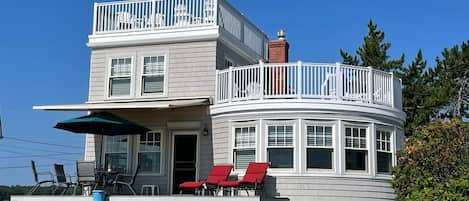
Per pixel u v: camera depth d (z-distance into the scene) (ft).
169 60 66.80
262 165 57.98
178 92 65.82
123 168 66.80
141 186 65.72
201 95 64.85
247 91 61.67
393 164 62.39
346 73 61.00
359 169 60.18
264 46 82.17
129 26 68.74
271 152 59.77
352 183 59.26
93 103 66.08
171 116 65.87
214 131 63.41
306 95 59.82
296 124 59.41
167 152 65.51
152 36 67.46
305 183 58.54
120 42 68.39
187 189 63.31
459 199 53.88
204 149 63.67
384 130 62.39
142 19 68.39
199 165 63.52
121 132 64.28
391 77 64.39
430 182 56.49
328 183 58.75
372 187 60.13
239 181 57.00
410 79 93.15
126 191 65.92
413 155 58.13
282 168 59.21
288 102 59.67
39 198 57.21
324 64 60.49
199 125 64.23
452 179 55.72
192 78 65.62
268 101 60.08
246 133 61.26
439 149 57.36
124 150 67.31
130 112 67.56
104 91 68.18
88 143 69.05
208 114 64.13
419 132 60.18
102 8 70.18
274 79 60.80
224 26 68.74
